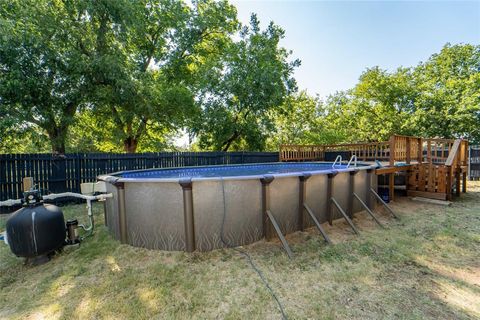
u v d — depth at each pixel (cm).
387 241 308
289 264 249
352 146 982
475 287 208
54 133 828
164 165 796
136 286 216
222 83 1234
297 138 1936
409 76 1738
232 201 288
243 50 1263
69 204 574
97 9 796
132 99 894
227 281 220
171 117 1087
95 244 312
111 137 1143
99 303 194
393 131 1645
